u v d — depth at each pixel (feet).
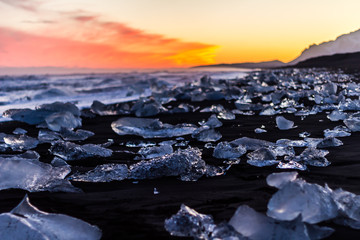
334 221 3.88
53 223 3.82
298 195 3.53
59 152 8.52
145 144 9.75
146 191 5.52
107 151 8.70
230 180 5.97
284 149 7.82
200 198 5.05
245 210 3.69
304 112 14.87
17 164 6.19
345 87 26.78
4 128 14.19
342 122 12.00
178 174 6.37
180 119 14.98
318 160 6.70
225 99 23.80
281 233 3.42
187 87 32.27
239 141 8.96
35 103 26.05
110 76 87.25
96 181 6.17
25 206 4.11
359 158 6.98
